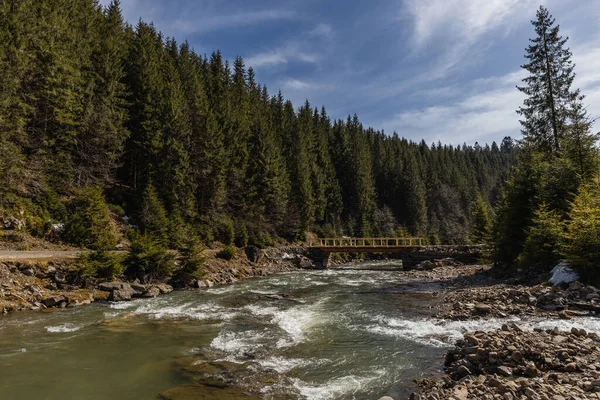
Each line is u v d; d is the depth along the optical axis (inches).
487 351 319.9
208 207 1571.1
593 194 653.9
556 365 283.4
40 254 781.3
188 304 676.1
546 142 1056.2
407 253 1469.0
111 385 304.7
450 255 1396.4
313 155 2679.6
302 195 2220.7
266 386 301.9
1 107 900.0
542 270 726.5
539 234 737.6
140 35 1925.4
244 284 984.3
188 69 2111.2
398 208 3235.7
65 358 370.0
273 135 2348.7
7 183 892.0
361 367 344.8
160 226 1189.7
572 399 220.7
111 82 1343.5
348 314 583.2
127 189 1439.5
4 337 439.2
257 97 2834.6
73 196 1107.3
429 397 253.6
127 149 1485.0
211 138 1620.3
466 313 526.3
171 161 1429.6
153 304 673.6
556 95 1045.2
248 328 498.9
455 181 3836.1
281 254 1606.8
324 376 323.6
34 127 1083.9
